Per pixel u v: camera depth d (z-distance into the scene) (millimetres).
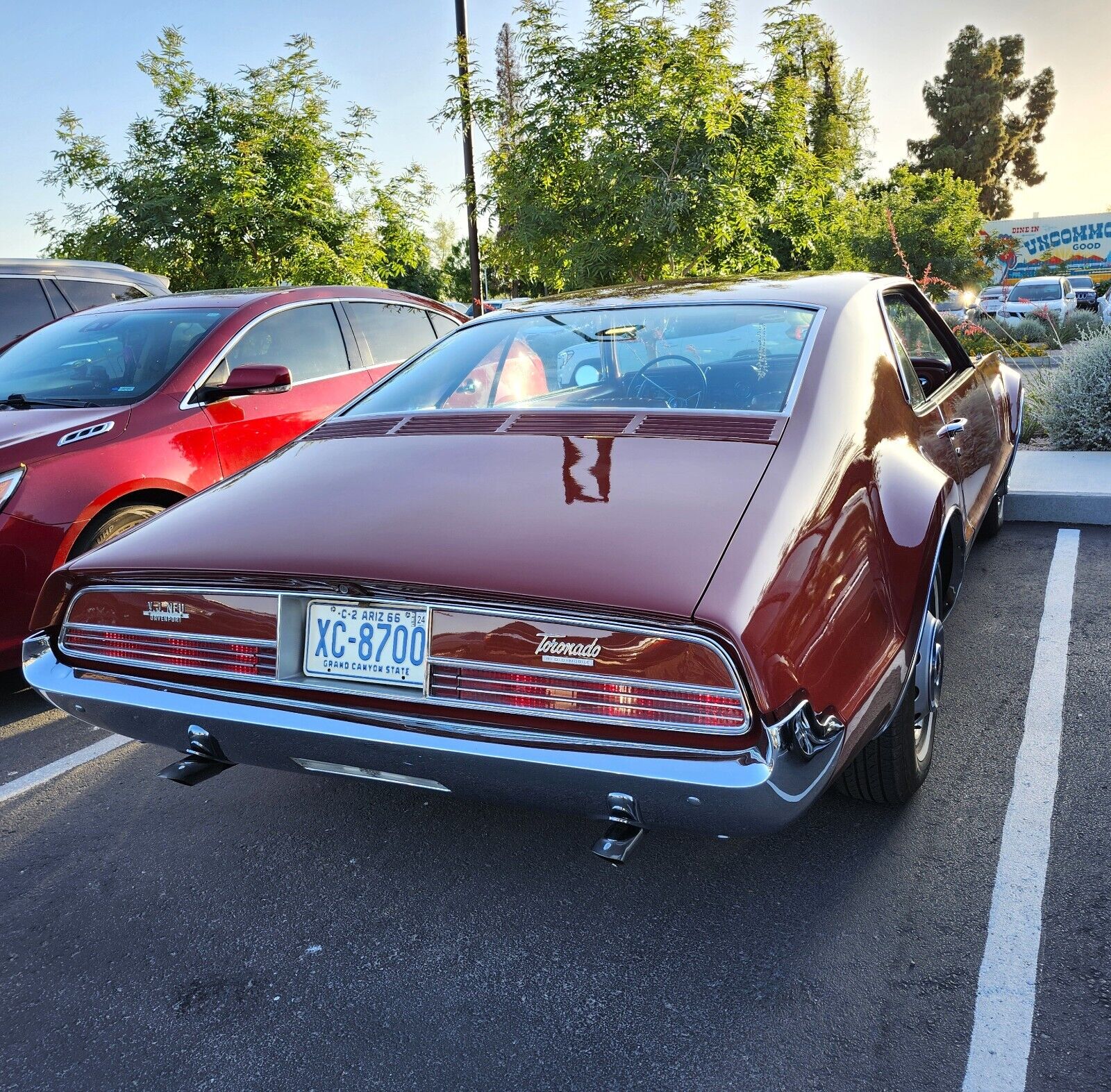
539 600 1743
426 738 1847
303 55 12648
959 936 2145
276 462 2582
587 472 2131
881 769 2471
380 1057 1915
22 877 2621
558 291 11539
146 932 2354
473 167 12398
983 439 3877
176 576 2096
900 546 2256
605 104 10539
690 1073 1829
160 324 4812
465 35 11633
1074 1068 1760
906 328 3326
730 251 10906
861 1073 1797
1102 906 2201
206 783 3129
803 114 10867
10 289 6980
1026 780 2758
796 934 2203
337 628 1976
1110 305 21391
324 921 2365
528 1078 1842
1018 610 4102
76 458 3805
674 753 1695
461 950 2230
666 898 2375
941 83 64750
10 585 3555
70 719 3727
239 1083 1866
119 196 12586
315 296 5293
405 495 2160
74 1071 1915
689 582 1718
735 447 2150
